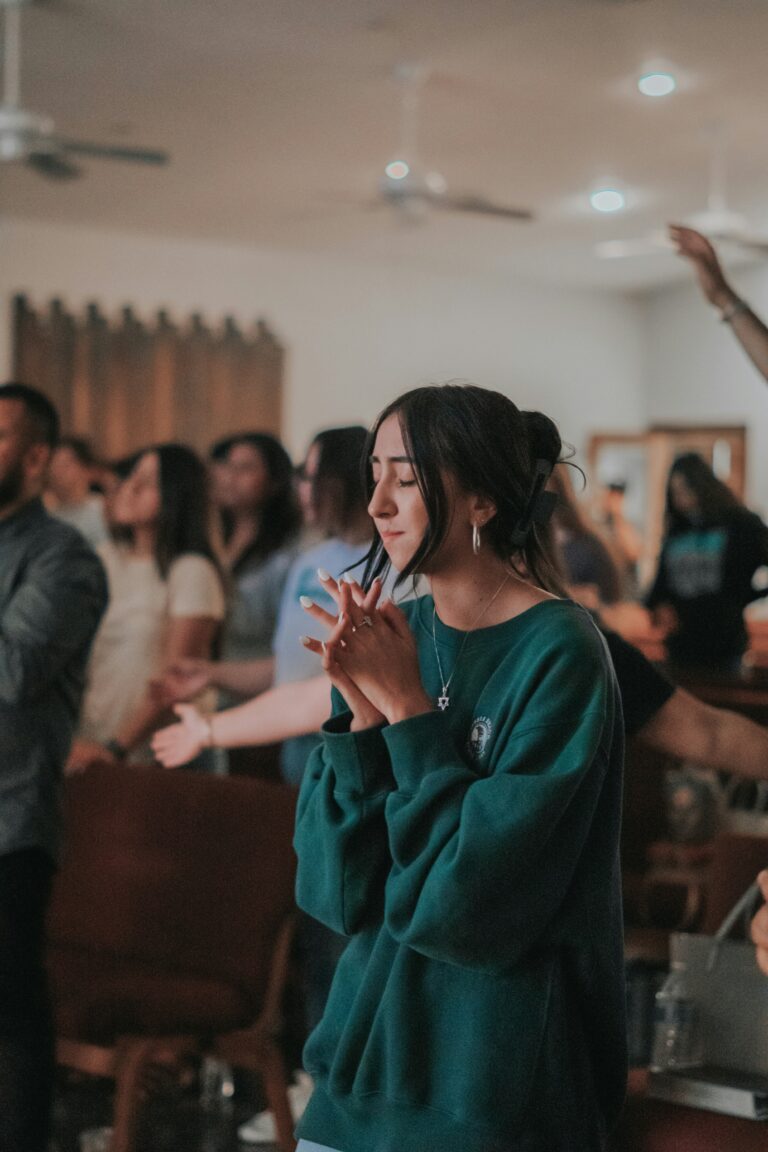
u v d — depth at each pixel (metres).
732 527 6.11
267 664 3.21
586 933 1.49
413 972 1.47
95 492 6.92
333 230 10.84
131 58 7.07
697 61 7.07
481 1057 1.43
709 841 4.00
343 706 1.64
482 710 1.50
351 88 7.54
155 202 9.97
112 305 10.88
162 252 11.06
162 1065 2.86
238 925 2.88
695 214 10.09
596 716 1.43
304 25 6.62
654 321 13.16
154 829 3.03
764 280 11.84
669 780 4.06
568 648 1.46
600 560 5.24
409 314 12.16
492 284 12.54
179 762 2.47
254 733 2.43
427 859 1.41
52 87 7.55
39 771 2.70
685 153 8.68
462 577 1.54
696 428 12.26
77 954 3.00
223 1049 2.84
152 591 3.59
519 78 7.35
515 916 1.40
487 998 1.44
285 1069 2.84
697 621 6.15
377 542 1.62
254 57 7.06
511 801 1.39
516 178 9.31
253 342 11.44
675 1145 1.90
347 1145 1.52
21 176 9.25
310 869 1.56
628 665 1.88
